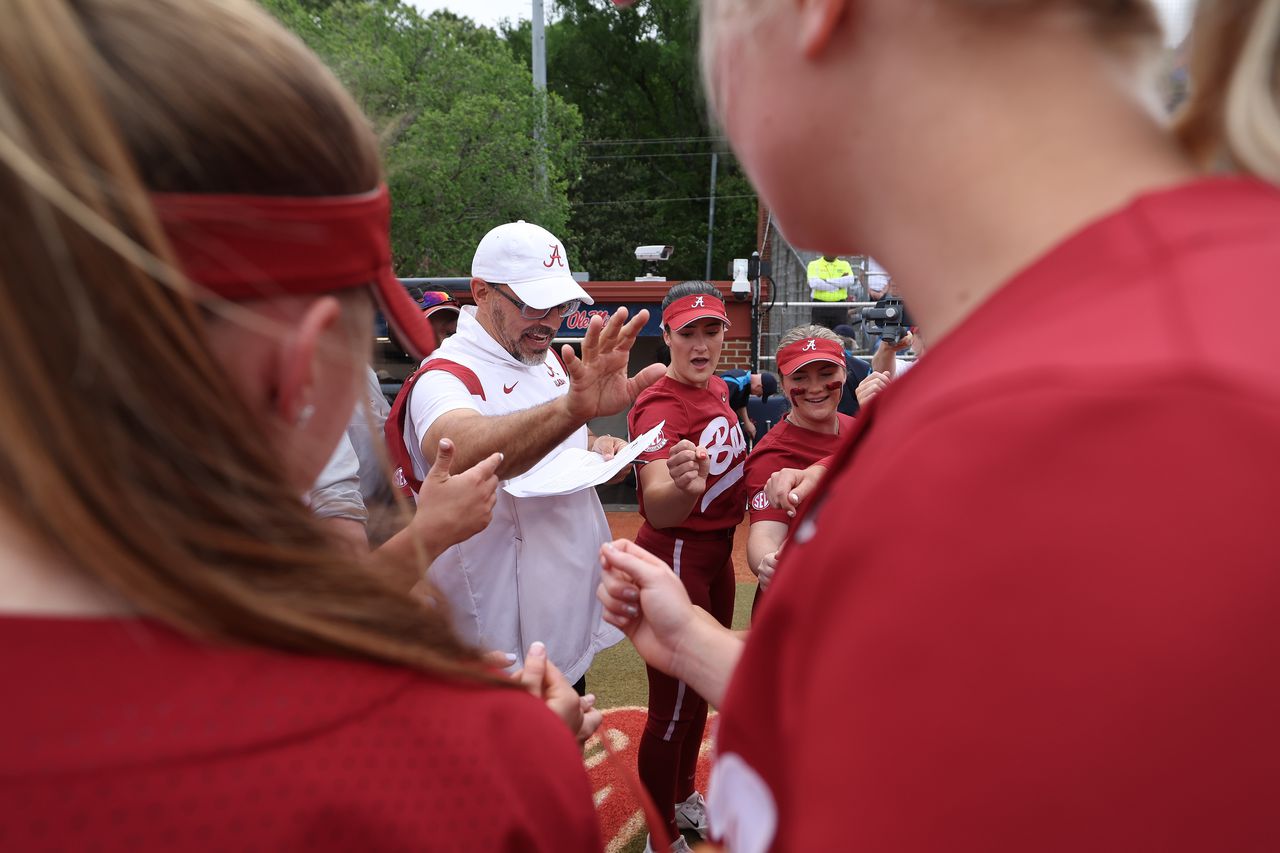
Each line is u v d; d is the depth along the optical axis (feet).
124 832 1.31
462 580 7.15
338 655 1.55
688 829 9.13
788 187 1.66
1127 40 1.47
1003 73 1.37
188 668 1.40
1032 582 1.03
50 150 1.26
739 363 37.24
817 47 1.45
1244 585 0.97
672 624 3.41
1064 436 1.04
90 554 1.36
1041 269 1.26
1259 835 1.02
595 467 7.30
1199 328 1.09
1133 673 0.99
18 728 1.30
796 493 6.88
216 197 1.37
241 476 1.48
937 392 1.23
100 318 1.31
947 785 1.06
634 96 111.45
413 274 57.26
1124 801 1.01
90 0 1.37
